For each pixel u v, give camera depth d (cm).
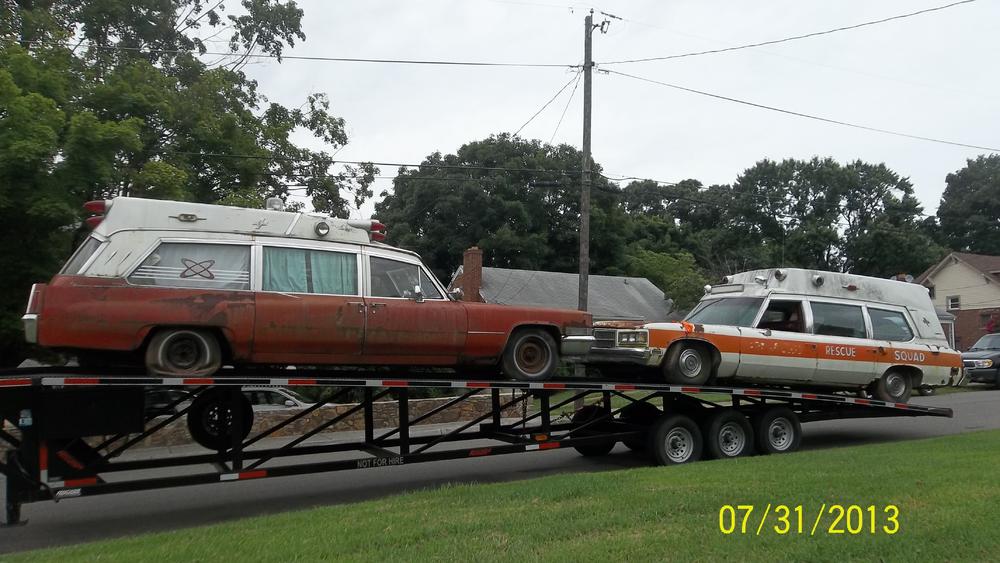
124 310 671
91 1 2156
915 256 4447
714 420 1032
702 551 488
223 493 932
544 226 4628
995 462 809
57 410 662
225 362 742
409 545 517
